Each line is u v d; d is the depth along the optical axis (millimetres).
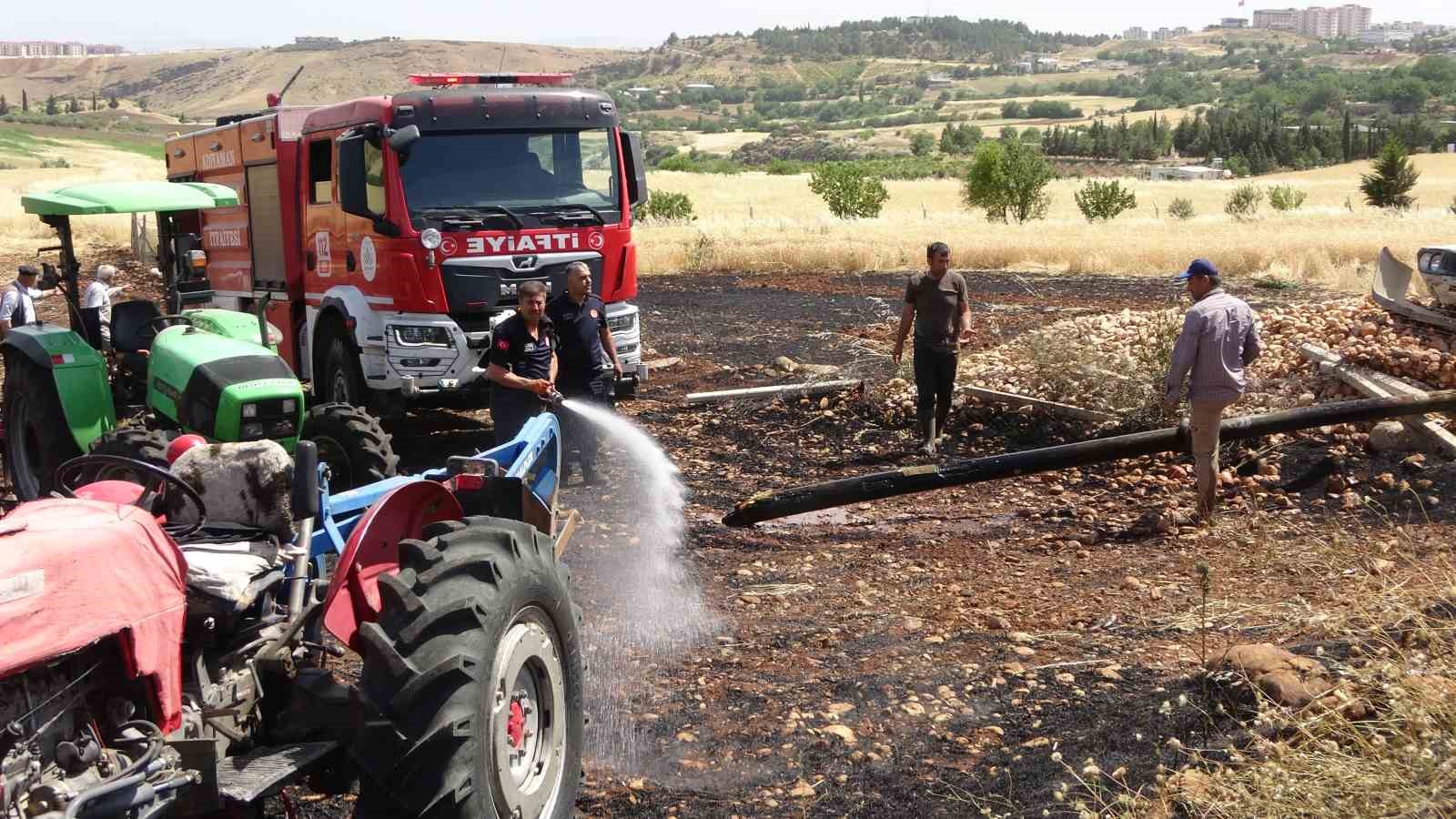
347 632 3590
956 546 7141
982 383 10555
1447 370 8602
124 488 3971
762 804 4027
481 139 9305
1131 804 3637
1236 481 7926
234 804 3070
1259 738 3943
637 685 5086
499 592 3453
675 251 28125
